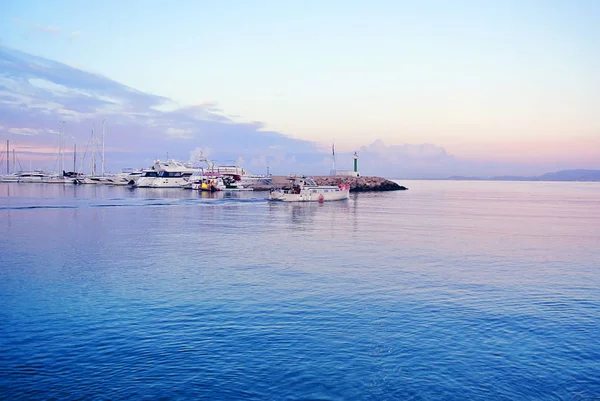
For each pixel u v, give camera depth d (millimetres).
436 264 38781
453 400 16656
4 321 23734
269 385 17422
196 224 68000
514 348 20891
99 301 27219
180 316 24609
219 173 196125
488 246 49062
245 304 26719
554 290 30625
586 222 76688
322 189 125125
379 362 19344
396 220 76375
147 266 37031
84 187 198250
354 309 26000
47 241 50000
